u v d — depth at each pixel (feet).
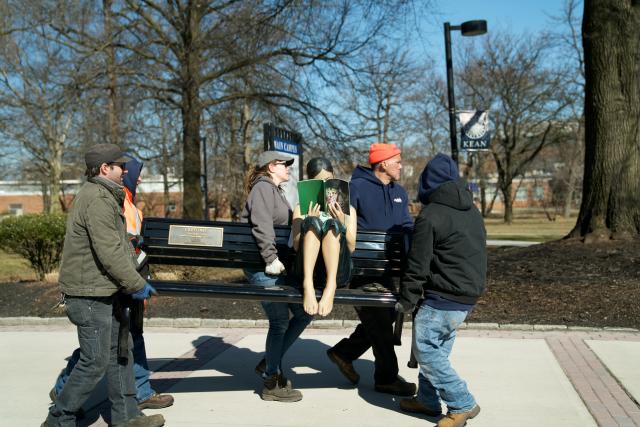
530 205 272.51
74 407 12.22
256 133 77.30
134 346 14.29
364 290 13.75
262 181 14.75
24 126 67.67
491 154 159.33
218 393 15.56
